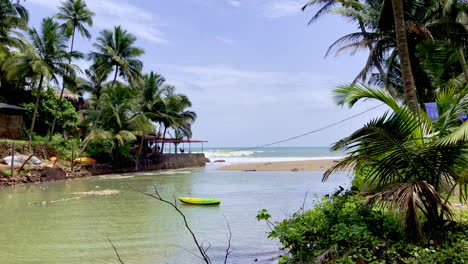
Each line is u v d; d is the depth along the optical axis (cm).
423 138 530
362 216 589
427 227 509
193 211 1282
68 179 2750
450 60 1688
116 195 1755
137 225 1045
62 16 3822
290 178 2672
